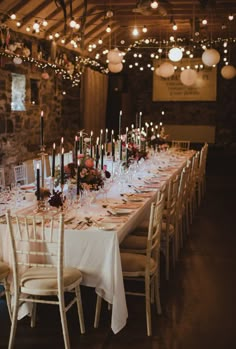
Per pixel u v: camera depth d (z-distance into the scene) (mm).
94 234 3604
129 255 3936
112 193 5285
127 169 6191
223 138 14500
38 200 4176
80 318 3699
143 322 3943
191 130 14633
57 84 11062
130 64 14648
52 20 9352
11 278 3736
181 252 5844
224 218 7625
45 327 3812
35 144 9859
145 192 5352
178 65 14328
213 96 14336
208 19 11109
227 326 3879
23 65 9094
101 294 3676
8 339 3617
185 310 4176
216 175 12281
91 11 10094
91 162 4531
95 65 12539
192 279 4938
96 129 13039
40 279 3449
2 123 8430
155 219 3881
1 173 5410
